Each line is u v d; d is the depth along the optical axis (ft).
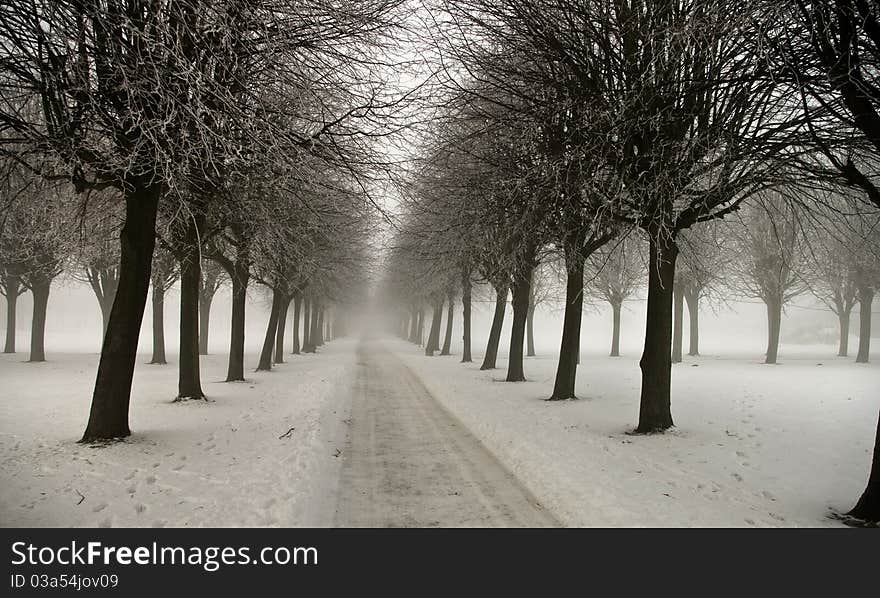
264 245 50.83
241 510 20.68
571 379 52.80
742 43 25.39
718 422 39.47
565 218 37.45
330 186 33.60
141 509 20.54
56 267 71.77
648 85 27.76
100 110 23.95
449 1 31.14
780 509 21.62
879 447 20.34
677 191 29.84
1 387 57.72
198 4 22.45
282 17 27.25
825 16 20.39
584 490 23.84
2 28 22.26
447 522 20.88
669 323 36.76
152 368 82.94
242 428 36.24
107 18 21.42
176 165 23.68
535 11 30.22
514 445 32.99
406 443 35.01
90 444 29.60
